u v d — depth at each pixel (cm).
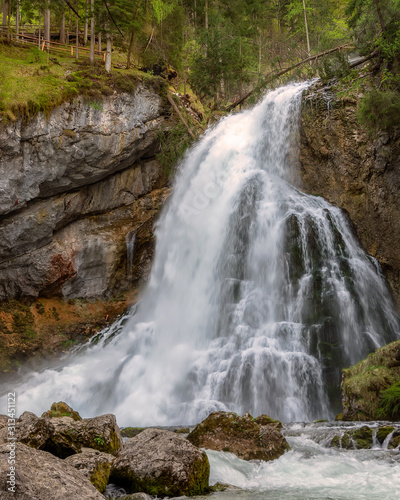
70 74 2125
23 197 1966
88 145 2092
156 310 2192
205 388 1617
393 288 1995
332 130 2228
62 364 2006
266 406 1522
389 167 2044
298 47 3634
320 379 1552
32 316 2070
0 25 2595
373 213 2088
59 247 2139
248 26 3744
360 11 2264
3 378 1872
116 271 2297
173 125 2477
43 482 440
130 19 2561
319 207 2122
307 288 1803
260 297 1894
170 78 3005
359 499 549
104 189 2289
